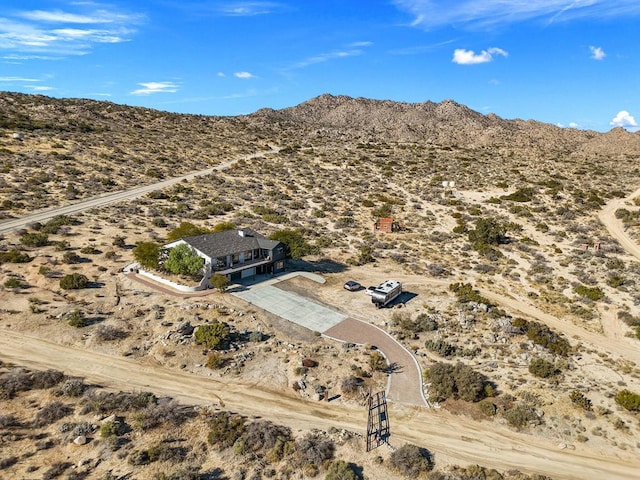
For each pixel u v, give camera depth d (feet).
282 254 174.91
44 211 211.20
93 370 105.19
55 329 118.52
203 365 110.11
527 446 90.68
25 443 80.23
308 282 167.63
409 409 99.91
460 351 123.24
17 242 168.86
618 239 223.10
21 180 247.70
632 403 101.09
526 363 118.93
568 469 85.05
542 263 194.70
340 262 192.95
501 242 220.43
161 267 154.61
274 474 77.97
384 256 201.67
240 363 111.86
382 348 123.54
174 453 80.43
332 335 129.08
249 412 95.55
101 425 85.76
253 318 133.49
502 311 150.00
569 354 126.72
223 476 76.54
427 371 112.06
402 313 145.48
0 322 118.93
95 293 138.10
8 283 134.31
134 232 196.44
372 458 83.66
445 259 200.85
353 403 101.04
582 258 199.11
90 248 168.04
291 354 116.98
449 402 102.63
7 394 92.12
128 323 123.34
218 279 145.59
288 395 102.63
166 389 100.99
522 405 101.19
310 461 80.74
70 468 75.66
